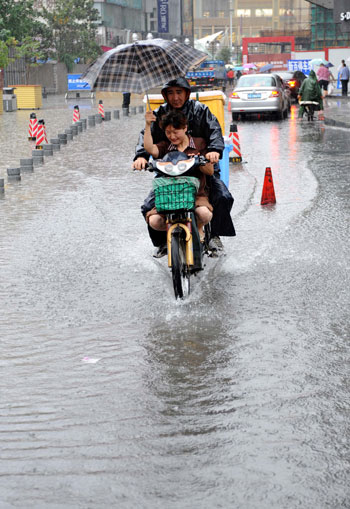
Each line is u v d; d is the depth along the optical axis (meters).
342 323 12.84
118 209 23.64
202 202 15.18
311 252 17.80
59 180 30.33
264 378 10.56
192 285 15.41
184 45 15.47
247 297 14.48
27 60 129.38
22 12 116.94
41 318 13.46
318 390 10.12
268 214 22.39
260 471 8.02
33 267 16.98
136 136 50.22
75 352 11.76
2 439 8.92
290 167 32.47
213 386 10.34
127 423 9.27
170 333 12.55
